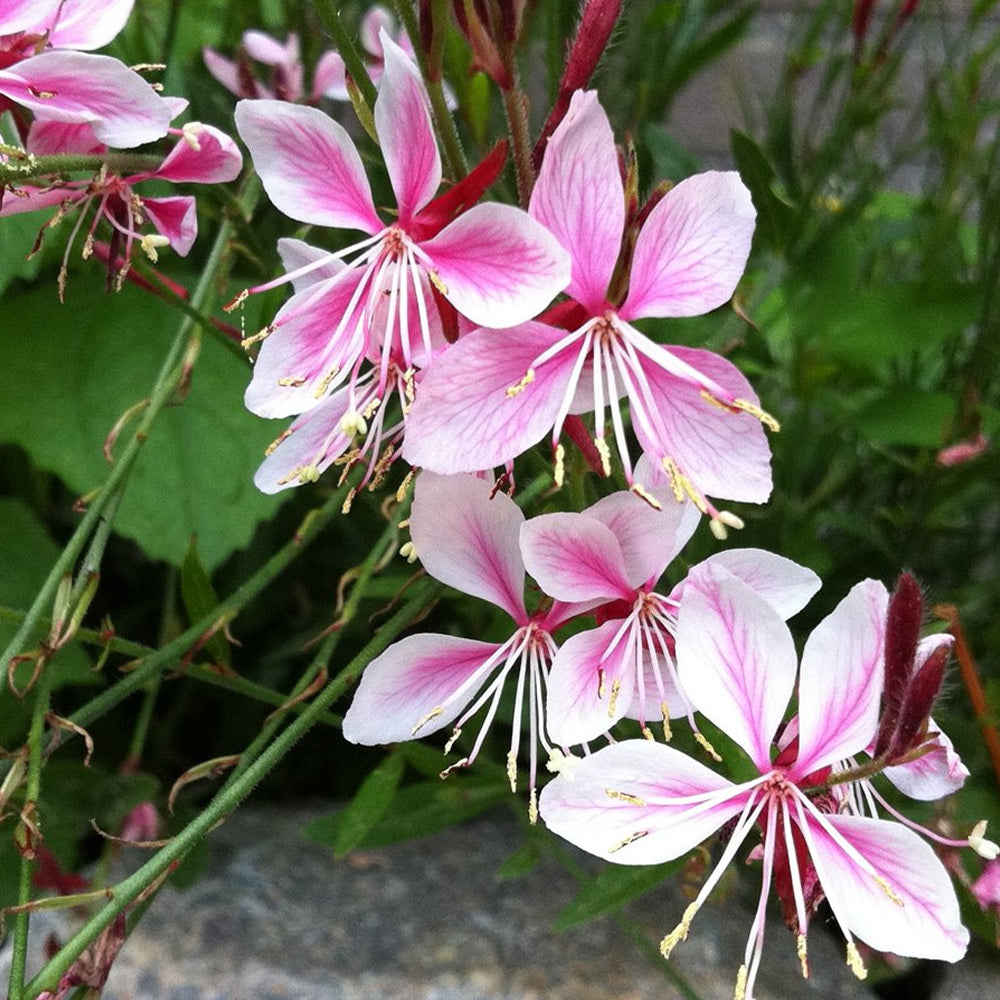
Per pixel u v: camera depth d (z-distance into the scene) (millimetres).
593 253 107
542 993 163
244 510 188
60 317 202
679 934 104
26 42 120
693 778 107
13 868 165
